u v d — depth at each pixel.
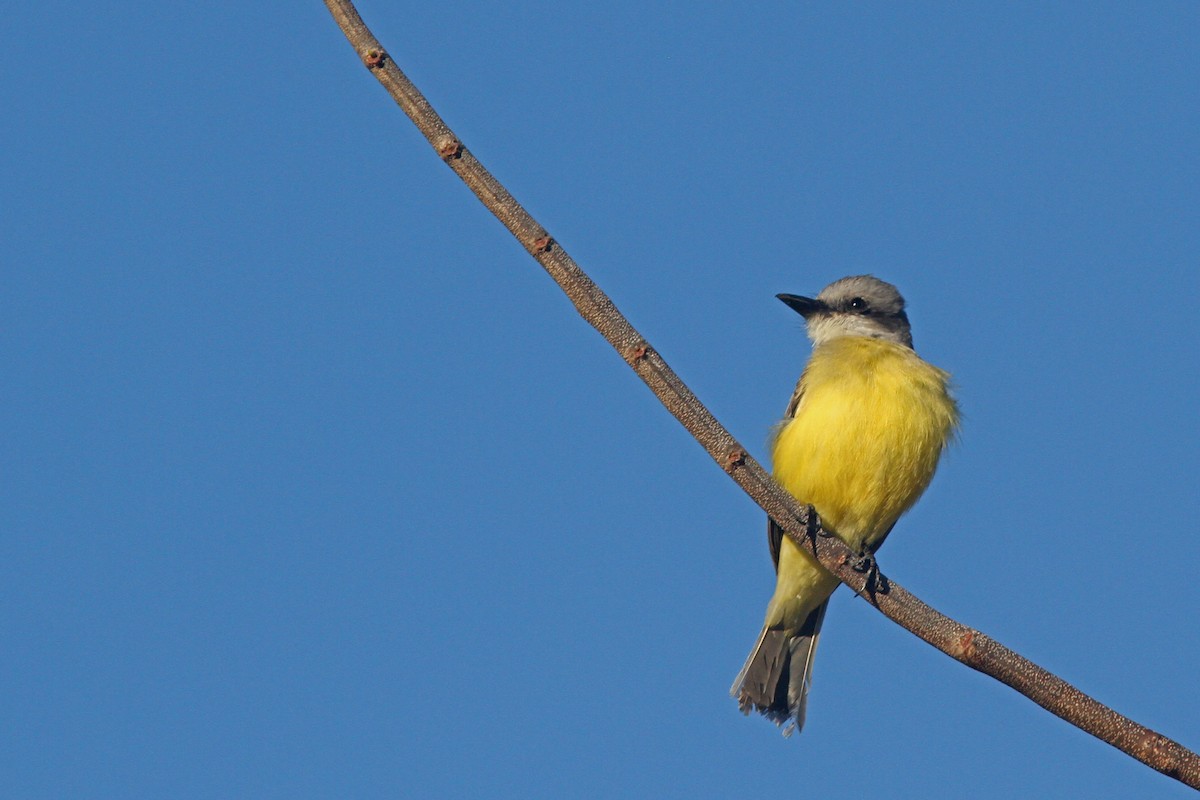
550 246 7.07
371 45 6.96
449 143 6.98
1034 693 6.41
